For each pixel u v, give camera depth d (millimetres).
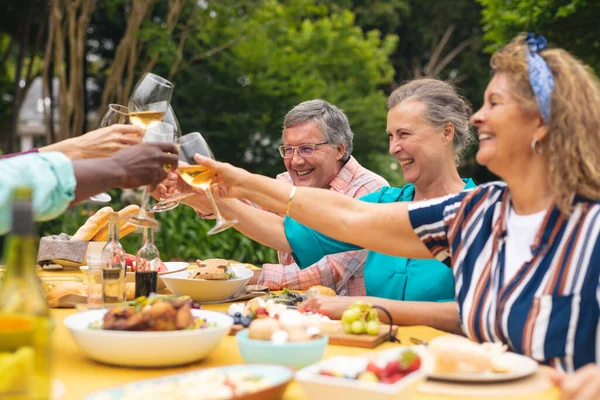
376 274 2865
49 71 10875
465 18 21109
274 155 13172
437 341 1650
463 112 2943
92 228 3465
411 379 1400
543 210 1905
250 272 2896
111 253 2268
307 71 13211
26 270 1209
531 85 1843
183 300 1812
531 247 1881
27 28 12156
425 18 21531
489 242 1992
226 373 1490
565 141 1825
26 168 1737
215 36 12109
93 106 14031
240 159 13148
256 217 3064
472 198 2072
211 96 12648
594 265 1778
